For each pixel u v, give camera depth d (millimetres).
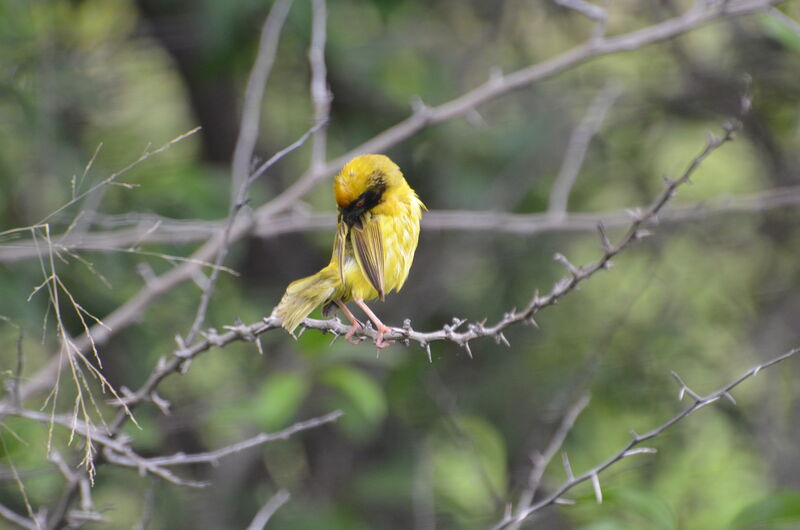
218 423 13461
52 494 10680
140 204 12492
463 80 14688
